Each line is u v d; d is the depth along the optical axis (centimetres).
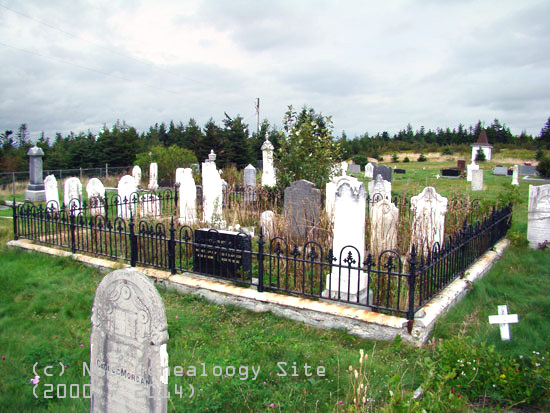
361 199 637
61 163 3319
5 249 969
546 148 6203
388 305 589
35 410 409
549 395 422
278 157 1449
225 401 416
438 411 375
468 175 2872
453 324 589
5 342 544
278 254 657
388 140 7281
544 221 1018
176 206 1413
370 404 402
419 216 848
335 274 664
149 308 351
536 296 721
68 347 534
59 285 755
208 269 746
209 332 581
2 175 2612
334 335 579
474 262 843
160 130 5434
